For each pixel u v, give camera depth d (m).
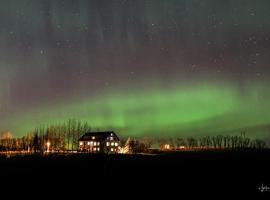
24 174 52.28
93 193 40.06
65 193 39.69
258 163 71.69
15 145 114.75
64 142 130.12
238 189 43.97
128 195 39.72
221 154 93.94
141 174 55.41
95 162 70.31
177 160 78.00
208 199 38.59
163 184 47.03
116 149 128.38
